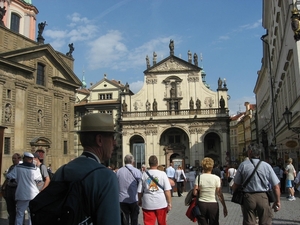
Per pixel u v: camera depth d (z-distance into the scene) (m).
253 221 7.52
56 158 42.66
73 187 2.85
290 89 26.59
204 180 8.30
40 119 40.50
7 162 34.69
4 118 35.16
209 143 61.09
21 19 44.09
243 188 7.68
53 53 43.12
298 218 13.32
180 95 61.72
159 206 8.68
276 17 30.72
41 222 2.75
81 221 2.77
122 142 60.34
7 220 12.56
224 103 58.91
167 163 60.22
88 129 3.42
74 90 47.72
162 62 63.06
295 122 25.22
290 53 23.55
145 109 62.09
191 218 8.30
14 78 37.03
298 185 14.79
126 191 9.68
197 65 62.19
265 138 37.59
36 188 9.91
